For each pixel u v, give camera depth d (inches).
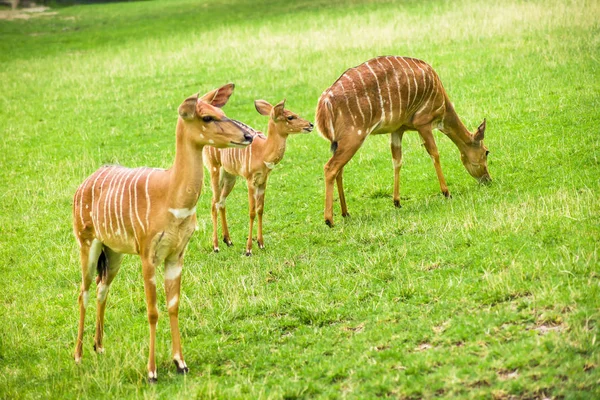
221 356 325.1
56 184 615.8
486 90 689.0
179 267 319.0
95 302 410.3
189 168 305.1
